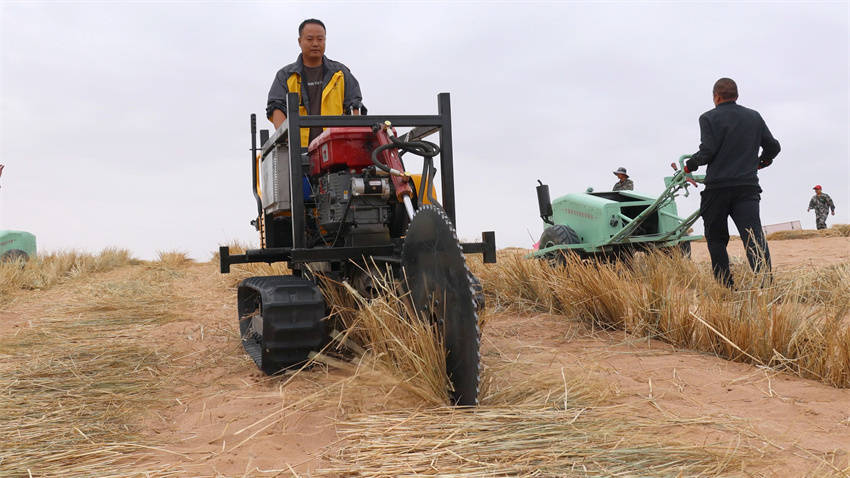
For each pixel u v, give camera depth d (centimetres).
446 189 361
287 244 468
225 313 659
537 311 560
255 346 428
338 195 373
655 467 207
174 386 354
